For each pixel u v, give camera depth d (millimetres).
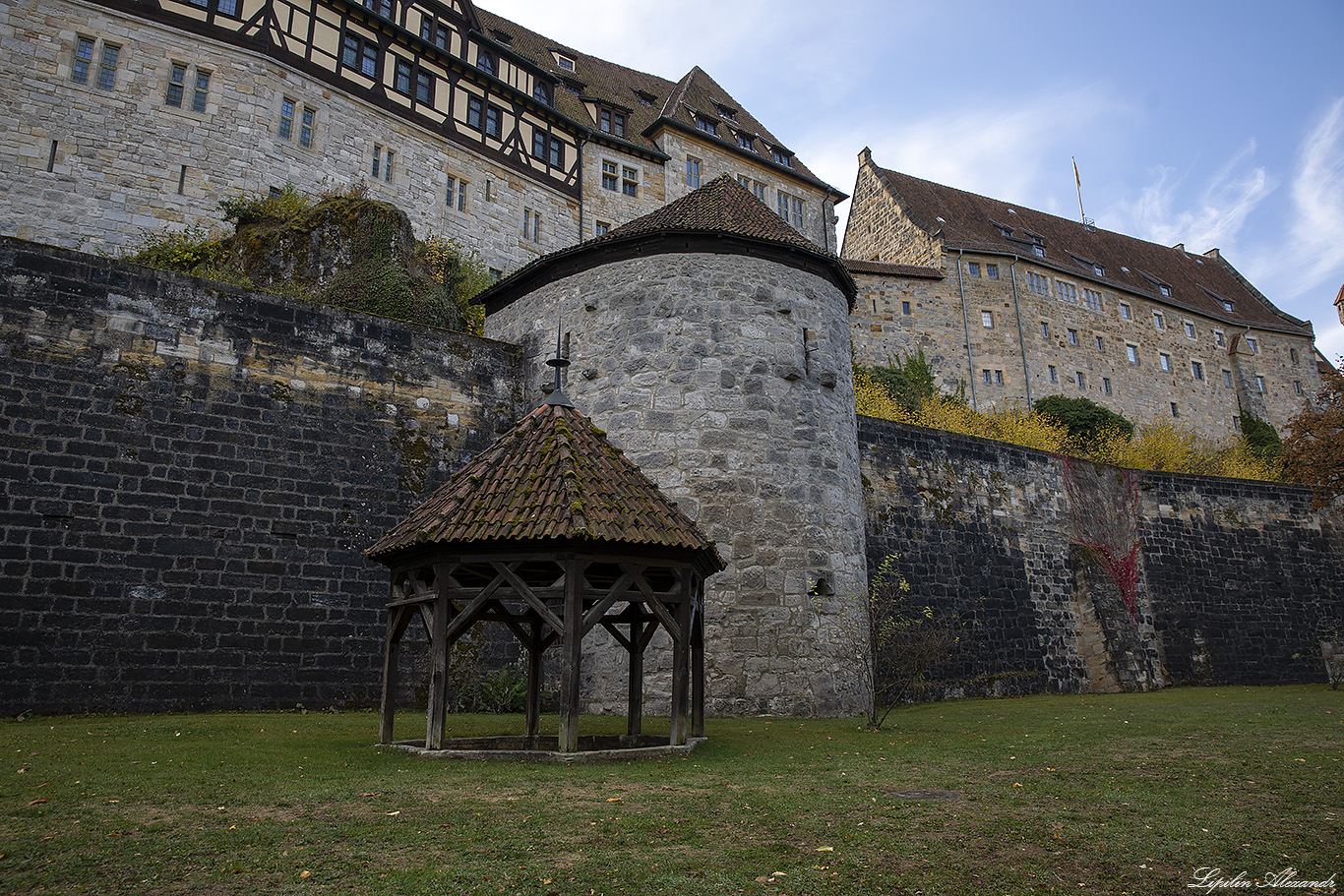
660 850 4406
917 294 43406
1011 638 20875
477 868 4027
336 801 5500
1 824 4781
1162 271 55750
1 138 22250
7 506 11672
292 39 26812
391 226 21125
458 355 16359
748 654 13578
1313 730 10359
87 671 11719
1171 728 10852
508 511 7801
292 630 13305
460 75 31469
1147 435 42250
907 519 19953
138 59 24203
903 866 4219
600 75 41281
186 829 4707
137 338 13086
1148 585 24641
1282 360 56844
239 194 24859
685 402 14703
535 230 33375
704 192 17469
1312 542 28562
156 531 12609
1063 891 3910
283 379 14258
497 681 14305
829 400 15758
